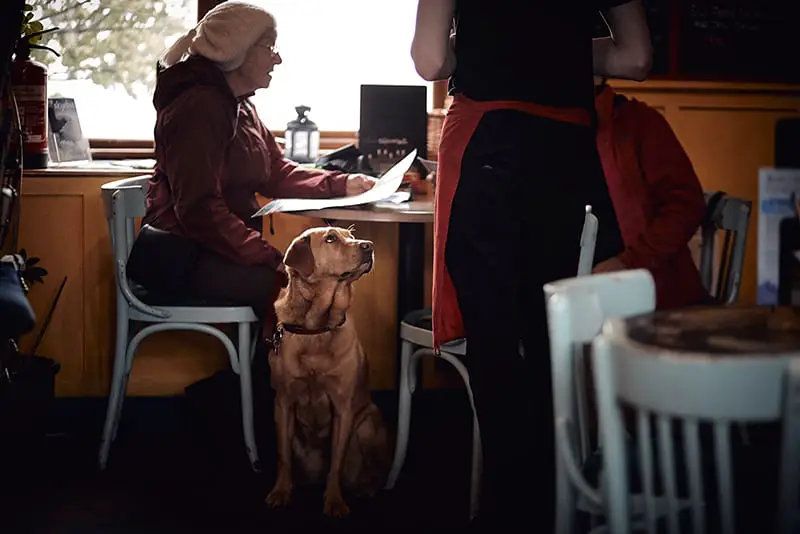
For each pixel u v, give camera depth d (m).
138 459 3.47
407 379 3.10
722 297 3.00
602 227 2.63
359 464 3.11
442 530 2.87
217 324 3.76
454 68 2.53
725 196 3.01
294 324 2.91
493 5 2.36
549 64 2.35
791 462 1.22
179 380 3.79
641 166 2.73
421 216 2.97
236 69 3.31
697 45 3.98
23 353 3.70
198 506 3.04
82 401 3.76
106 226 3.69
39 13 3.87
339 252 2.85
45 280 3.69
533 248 2.39
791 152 4.08
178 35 3.96
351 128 4.04
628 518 1.36
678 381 1.21
